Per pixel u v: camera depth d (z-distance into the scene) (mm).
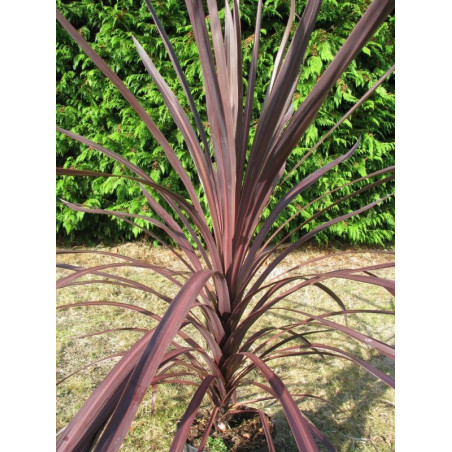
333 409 1784
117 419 544
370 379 1998
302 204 3506
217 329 1037
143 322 2520
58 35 3303
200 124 1089
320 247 3852
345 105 3506
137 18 3348
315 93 783
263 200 1025
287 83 811
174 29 3439
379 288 3008
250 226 1029
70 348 2225
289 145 890
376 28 696
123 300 2795
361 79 3275
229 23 1042
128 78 3311
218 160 955
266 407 1782
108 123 3477
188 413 827
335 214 3613
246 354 950
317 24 3369
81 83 3443
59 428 1638
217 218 1045
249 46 3205
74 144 3504
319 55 3242
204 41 814
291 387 1932
